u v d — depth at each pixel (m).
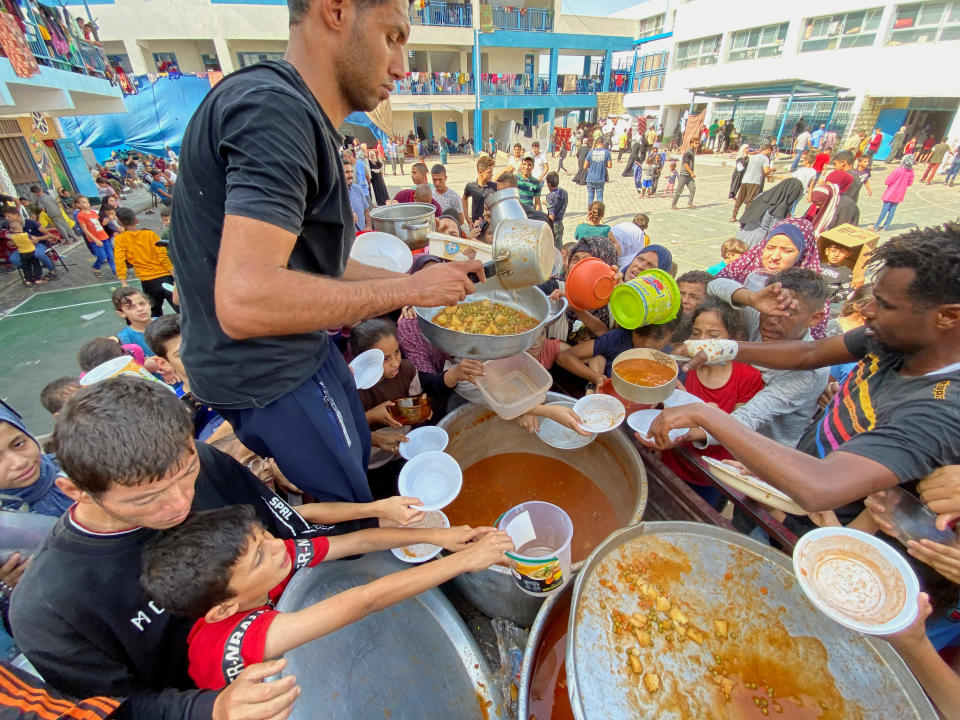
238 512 1.04
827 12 18.47
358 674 1.21
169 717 0.92
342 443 1.27
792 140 20.59
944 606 1.31
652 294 1.93
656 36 27.30
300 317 0.84
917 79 16.22
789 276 2.14
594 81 30.14
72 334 6.41
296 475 1.24
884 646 0.98
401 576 1.16
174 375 2.69
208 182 0.90
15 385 5.21
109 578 1.01
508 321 1.87
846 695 0.99
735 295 2.33
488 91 26.09
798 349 1.87
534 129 28.62
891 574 1.04
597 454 2.02
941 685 0.99
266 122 0.81
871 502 1.29
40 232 8.98
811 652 1.06
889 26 16.77
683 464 2.02
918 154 17.00
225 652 0.98
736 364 2.29
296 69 0.97
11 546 1.52
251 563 1.00
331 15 0.90
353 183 6.55
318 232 1.07
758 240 5.94
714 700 1.03
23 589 0.98
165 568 0.94
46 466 1.89
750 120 22.95
